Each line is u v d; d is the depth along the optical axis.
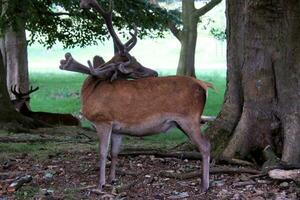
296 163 10.42
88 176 10.55
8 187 9.59
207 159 9.12
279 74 10.91
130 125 9.23
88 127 22.58
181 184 9.74
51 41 25.95
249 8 10.96
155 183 9.83
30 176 10.10
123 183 9.75
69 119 23.25
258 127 11.11
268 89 11.04
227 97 11.85
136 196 9.10
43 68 63.09
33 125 20.62
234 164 10.90
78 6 23.17
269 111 11.05
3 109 19.73
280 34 10.88
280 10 10.79
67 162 11.88
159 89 9.14
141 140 17.58
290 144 10.58
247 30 11.09
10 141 15.59
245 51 11.19
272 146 11.04
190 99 9.05
